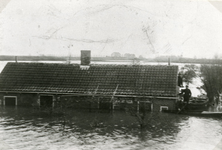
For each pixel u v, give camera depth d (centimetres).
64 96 3381
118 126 2553
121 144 2016
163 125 2612
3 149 1848
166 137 2209
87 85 3462
